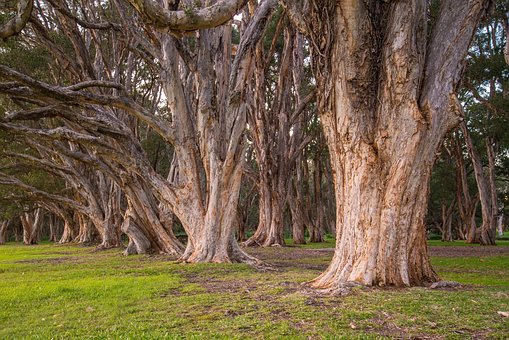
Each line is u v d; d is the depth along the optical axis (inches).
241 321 231.9
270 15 656.4
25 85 559.2
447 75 306.3
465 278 431.2
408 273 306.7
